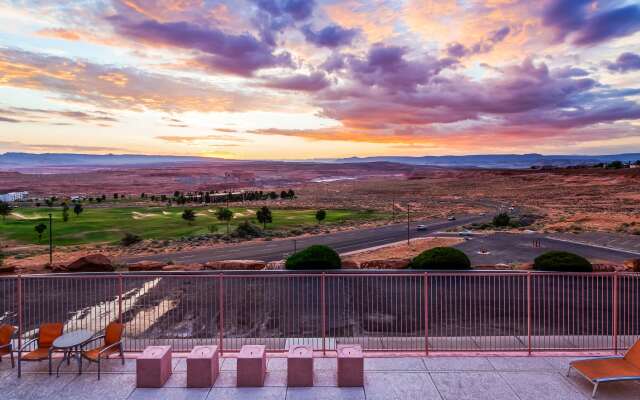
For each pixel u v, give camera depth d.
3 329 9.43
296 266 23.42
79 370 8.69
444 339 11.41
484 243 54.25
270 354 9.71
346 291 18.61
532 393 7.94
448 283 20.23
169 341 11.39
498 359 9.37
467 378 8.51
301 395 7.88
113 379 8.51
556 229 65.25
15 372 8.81
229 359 9.44
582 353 9.67
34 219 103.62
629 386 8.16
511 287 19.83
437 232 69.88
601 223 70.31
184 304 16.69
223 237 69.44
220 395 7.88
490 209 121.56
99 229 85.31
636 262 23.69
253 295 17.98
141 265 24.61
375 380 8.42
